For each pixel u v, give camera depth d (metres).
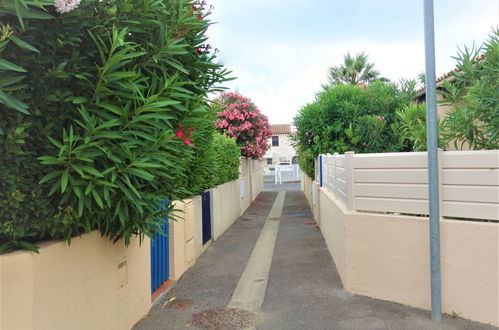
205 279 6.85
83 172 2.87
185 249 7.40
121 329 4.34
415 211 5.10
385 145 11.13
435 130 4.62
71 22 2.69
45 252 2.96
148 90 3.33
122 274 4.42
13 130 2.42
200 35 3.97
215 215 10.70
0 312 2.59
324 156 10.73
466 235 4.53
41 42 2.64
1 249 2.73
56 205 2.99
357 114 11.64
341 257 6.32
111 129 3.08
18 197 2.48
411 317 4.71
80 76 2.75
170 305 5.49
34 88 2.64
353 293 5.70
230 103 19.83
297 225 12.88
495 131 4.87
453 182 4.68
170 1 3.46
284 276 6.81
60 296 3.15
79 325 3.43
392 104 11.53
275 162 54.19
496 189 4.39
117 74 2.85
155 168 3.47
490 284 4.37
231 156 13.72
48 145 2.78
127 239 3.70
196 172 7.59
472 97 4.99
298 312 5.10
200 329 4.62
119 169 3.01
